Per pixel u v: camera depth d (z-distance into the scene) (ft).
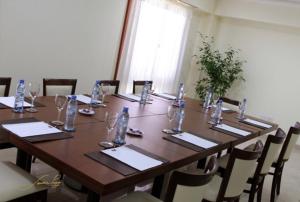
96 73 16.30
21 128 6.63
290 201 12.73
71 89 11.52
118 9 16.34
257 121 13.21
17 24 12.34
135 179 5.66
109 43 16.47
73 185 9.97
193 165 10.29
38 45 13.29
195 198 5.82
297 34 21.09
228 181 7.71
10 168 6.66
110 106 10.36
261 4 21.08
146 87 12.34
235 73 22.38
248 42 22.70
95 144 6.68
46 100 9.44
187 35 22.15
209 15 23.16
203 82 23.95
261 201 12.12
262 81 22.35
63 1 13.61
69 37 14.38
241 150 7.46
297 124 12.97
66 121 7.32
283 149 11.30
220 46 23.72
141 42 18.71
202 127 10.08
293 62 21.34
